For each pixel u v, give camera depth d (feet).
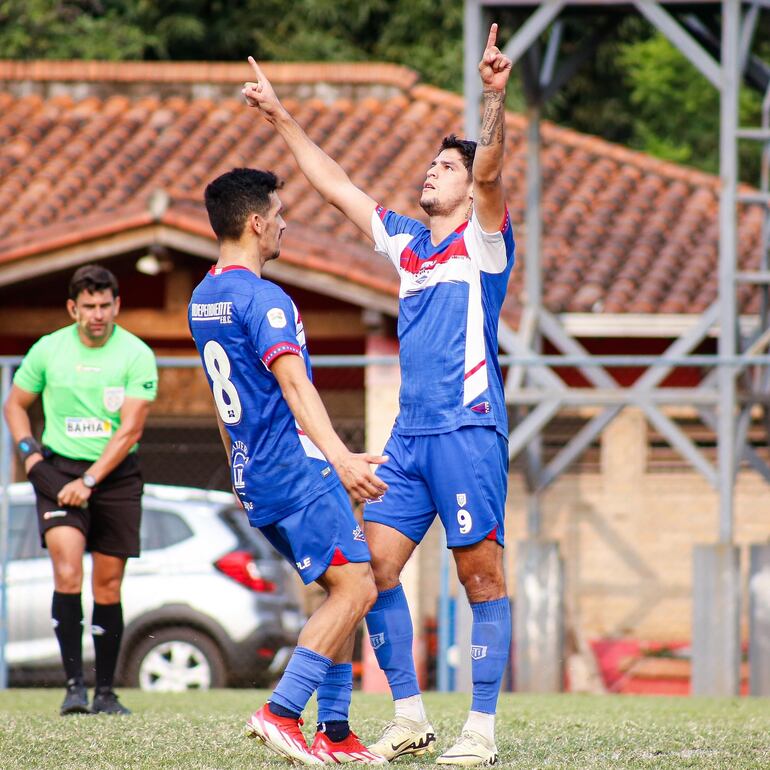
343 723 52.75
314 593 137.59
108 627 77.05
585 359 118.42
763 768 49.80
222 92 215.31
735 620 123.54
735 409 133.49
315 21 295.28
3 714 73.67
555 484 163.43
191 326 52.60
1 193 189.06
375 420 153.48
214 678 119.55
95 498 77.15
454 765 51.08
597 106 296.71
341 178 58.95
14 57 280.10
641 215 195.21
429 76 285.02
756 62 149.38
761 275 135.95
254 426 51.19
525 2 135.74
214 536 122.42
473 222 53.72
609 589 161.68
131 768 48.85
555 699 96.12
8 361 117.80
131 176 190.80
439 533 118.83
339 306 164.04
